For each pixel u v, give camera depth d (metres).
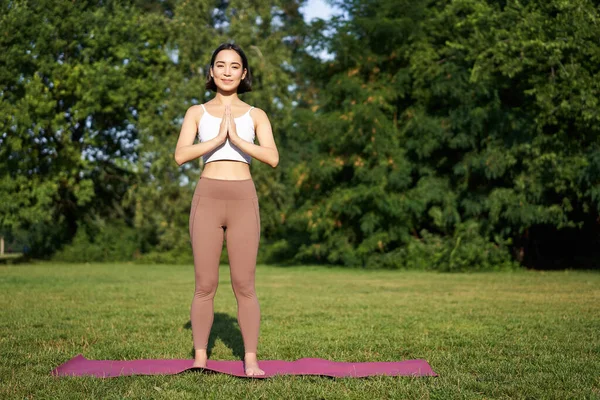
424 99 19.11
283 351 5.17
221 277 15.55
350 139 18.88
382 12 18.94
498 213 17.30
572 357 4.86
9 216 22.31
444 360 4.75
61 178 23.47
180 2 25.78
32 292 10.81
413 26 18.58
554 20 15.45
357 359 4.86
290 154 25.91
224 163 4.30
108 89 23.50
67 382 3.90
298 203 21.61
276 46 25.81
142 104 24.67
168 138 24.11
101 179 26.69
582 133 16.11
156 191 23.97
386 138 18.81
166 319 7.12
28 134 22.08
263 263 24.14
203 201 4.27
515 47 15.44
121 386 3.81
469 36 17.59
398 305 8.79
